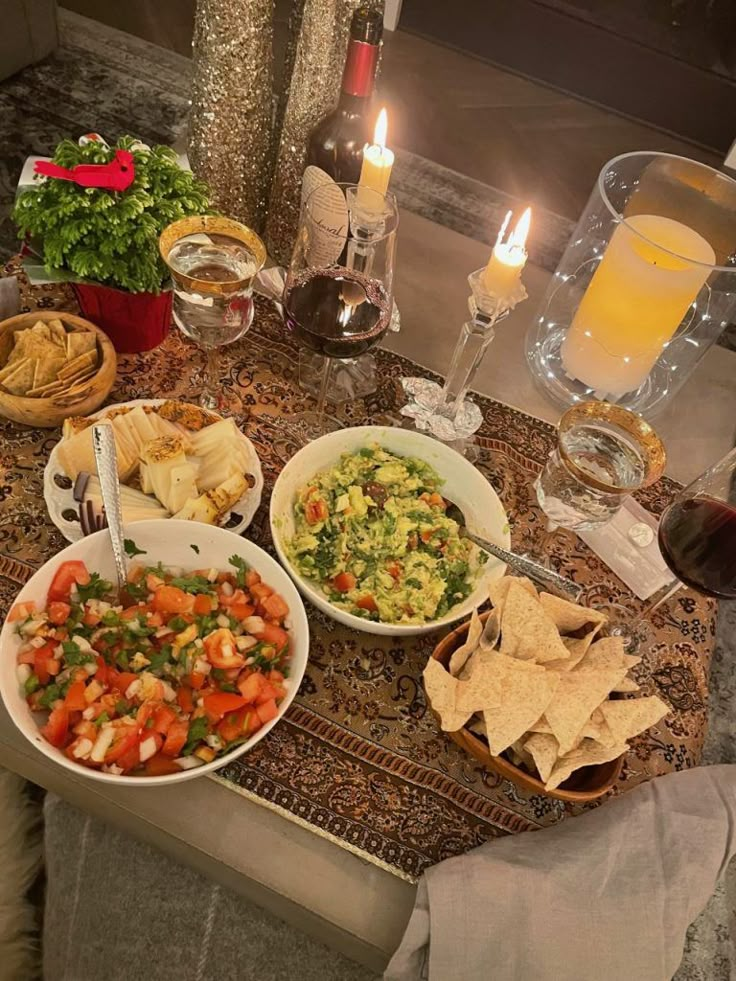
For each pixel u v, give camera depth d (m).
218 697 0.83
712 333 1.35
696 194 1.34
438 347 1.36
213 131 1.26
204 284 0.96
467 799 0.89
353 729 0.92
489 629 0.88
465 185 3.01
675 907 0.81
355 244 1.15
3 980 1.05
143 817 0.83
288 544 0.98
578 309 1.28
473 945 0.78
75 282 1.07
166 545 0.93
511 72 3.77
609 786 0.80
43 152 2.65
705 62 3.56
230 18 1.11
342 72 1.21
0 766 1.04
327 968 1.02
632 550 1.12
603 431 1.01
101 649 0.86
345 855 0.85
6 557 0.97
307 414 1.19
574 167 3.30
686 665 1.05
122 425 1.03
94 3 3.29
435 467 1.09
